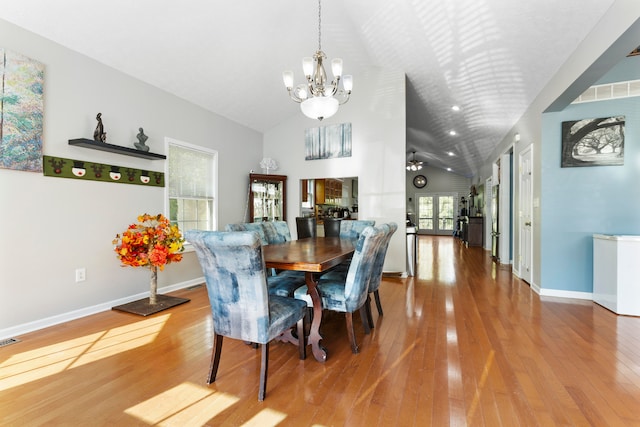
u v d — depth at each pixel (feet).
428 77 14.92
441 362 6.71
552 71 10.55
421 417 4.91
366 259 7.18
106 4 8.44
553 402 5.27
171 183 13.15
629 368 6.39
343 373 6.30
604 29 7.55
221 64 12.39
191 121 13.97
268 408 5.17
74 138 9.48
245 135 17.69
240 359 6.96
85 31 9.03
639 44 7.17
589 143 11.25
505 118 16.20
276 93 15.85
